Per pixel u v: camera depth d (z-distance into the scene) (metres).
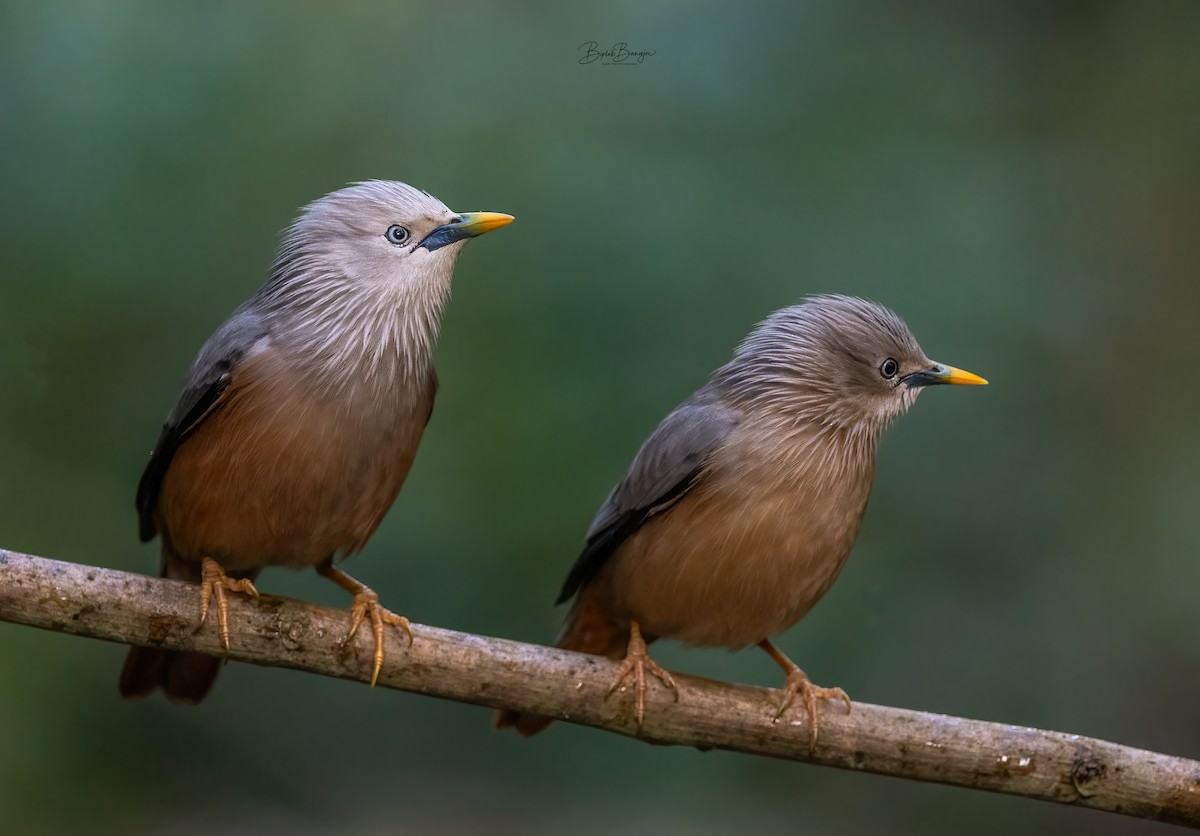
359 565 12.83
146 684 8.65
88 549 12.74
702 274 13.24
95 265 12.95
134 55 13.18
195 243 13.17
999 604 13.66
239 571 8.48
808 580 8.43
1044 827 14.01
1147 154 15.31
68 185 12.92
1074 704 13.48
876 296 13.57
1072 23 15.56
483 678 7.84
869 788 14.00
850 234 13.70
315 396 7.89
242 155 13.32
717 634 8.65
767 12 14.39
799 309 8.89
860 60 14.55
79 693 12.85
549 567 12.88
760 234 13.43
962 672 13.37
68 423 12.93
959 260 13.91
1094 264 14.60
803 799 13.80
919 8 15.03
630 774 13.68
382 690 13.82
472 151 13.52
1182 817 7.70
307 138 13.45
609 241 13.20
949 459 13.91
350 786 13.48
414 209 8.27
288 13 13.83
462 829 13.11
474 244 13.23
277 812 13.20
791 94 14.14
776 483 8.30
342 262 8.08
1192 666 13.59
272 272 8.39
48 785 12.51
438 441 12.97
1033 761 7.81
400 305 8.12
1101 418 14.25
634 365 13.09
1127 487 14.09
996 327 13.91
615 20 14.12
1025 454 13.87
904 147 14.30
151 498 8.57
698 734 8.04
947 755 7.89
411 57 13.89
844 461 8.50
